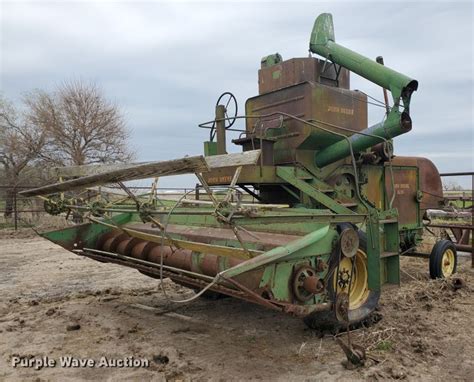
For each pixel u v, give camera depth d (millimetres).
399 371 4012
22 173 26766
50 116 26641
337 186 6727
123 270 9078
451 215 9695
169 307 6141
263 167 5988
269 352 4488
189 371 4055
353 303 5047
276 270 3949
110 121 27641
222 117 6691
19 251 11938
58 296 6902
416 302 6207
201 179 3725
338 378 3914
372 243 5109
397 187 7645
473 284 7312
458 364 4227
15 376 3998
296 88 6473
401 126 6074
